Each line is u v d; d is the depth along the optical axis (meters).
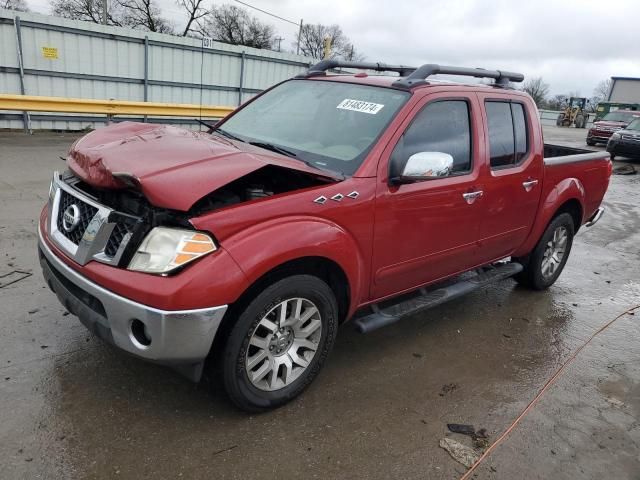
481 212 4.13
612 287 6.01
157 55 14.99
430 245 3.79
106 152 2.96
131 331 2.63
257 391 3.01
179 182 2.59
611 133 22.94
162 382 3.28
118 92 14.66
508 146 4.42
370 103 3.71
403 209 3.46
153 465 2.64
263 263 2.70
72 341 3.60
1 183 7.61
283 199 2.88
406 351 4.04
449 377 3.74
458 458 2.92
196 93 16.16
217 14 48.28
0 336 3.58
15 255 4.93
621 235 8.48
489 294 5.41
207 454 2.75
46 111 12.16
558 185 5.08
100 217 2.78
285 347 3.11
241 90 17.06
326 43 21.38
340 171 3.30
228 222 2.67
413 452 2.93
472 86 4.18
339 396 3.37
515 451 3.02
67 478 2.50
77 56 13.65
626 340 4.64
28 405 2.96
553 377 3.88
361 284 3.36
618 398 3.70
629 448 3.16
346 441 2.96
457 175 3.90
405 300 3.99
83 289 2.75
